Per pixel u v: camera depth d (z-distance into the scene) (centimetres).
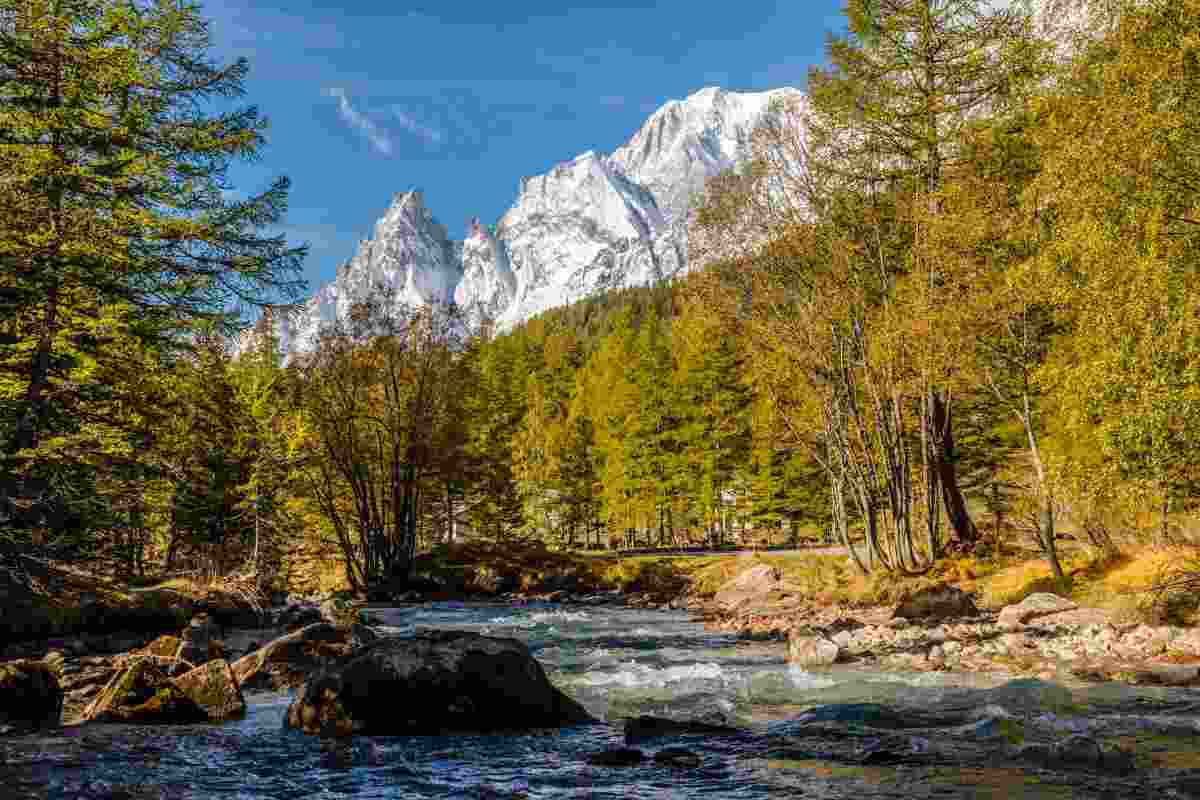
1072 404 1681
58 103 1839
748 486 6319
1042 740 735
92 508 1950
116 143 1858
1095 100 1645
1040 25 2527
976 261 2380
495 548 4488
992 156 2608
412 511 4328
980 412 3512
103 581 2189
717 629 2247
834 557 3372
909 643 1590
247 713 1020
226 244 1948
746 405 6328
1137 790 570
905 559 2733
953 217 2312
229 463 3816
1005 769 639
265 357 3997
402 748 794
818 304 2681
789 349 2697
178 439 3356
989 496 3534
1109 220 1506
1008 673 1212
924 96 2825
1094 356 1580
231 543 4069
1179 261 1445
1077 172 1580
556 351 12300
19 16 1783
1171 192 1452
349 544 4228
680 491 6700
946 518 2981
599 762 717
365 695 882
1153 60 1517
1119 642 1409
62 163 1759
